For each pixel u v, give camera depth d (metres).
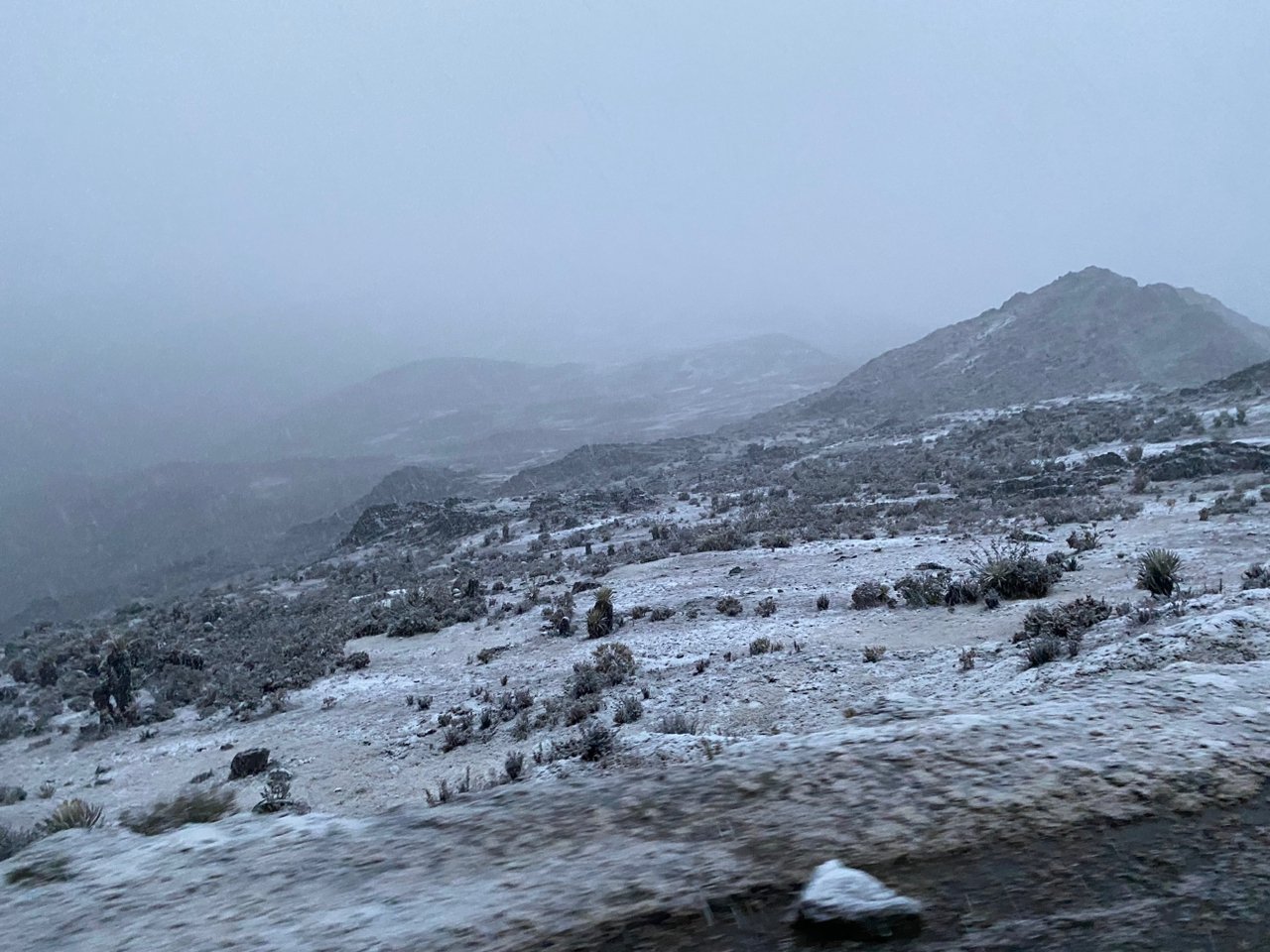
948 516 36.78
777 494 52.22
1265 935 2.75
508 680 21.03
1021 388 93.50
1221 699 5.03
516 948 2.91
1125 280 115.50
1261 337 127.06
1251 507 26.66
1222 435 42.53
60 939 3.25
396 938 3.03
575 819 3.91
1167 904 2.95
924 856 3.33
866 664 15.65
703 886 3.22
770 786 4.04
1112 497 34.28
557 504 66.06
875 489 48.12
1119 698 5.16
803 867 3.30
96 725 26.89
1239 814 3.53
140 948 3.11
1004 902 3.01
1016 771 4.02
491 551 50.72
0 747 27.30
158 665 33.75
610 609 24.61
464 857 3.64
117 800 17.75
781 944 2.85
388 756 16.78
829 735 4.78
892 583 23.88
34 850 4.24
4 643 56.53
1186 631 9.95
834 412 107.62
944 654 15.28
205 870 3.76
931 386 105.19
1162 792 3.73
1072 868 3.21
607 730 13.39
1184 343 95.62
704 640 20.69
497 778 12.99
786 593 25.02
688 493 62.78
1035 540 27.25
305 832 4.10
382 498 130.75
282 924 3.19
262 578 69.94
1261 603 11.74
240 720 23.73
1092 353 98.75
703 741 11.68
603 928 2.99
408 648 28.73
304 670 27.70
